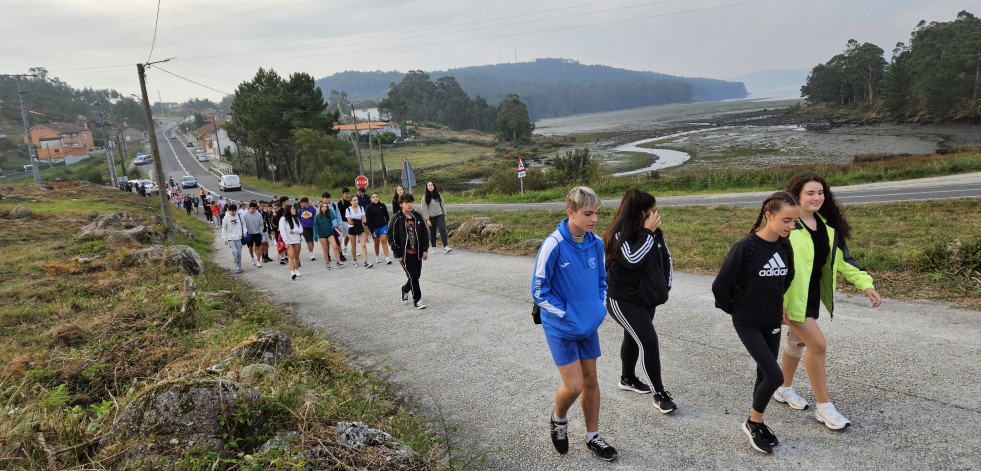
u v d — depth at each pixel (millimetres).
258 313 7359
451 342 6070
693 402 4137
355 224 11812
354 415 3996
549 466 3492
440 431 4098
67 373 4848
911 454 3188
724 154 61469
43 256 11492
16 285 8758
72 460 3143
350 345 6312
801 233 3334
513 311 7098
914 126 78438
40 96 182750
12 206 24672
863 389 4047
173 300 7023
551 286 3297
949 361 4359
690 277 8195
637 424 3895
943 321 5297
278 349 5109
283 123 58812
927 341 4816
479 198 35094
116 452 3068
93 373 4832
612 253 3729
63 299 7895
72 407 4188
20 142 126000
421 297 8078
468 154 102438
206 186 66750
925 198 17312
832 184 26688
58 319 6930
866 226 11664
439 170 74750
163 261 10352
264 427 3404
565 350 3295
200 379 3416
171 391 3266
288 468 2895
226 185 55906
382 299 8461
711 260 8914
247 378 4090
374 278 10328
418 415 4383
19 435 3338
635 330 3797
